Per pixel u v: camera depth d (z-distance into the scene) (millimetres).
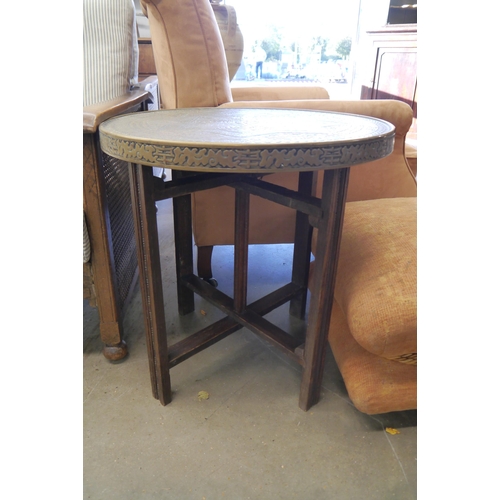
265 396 944
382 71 2559
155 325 828
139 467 770
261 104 1044
